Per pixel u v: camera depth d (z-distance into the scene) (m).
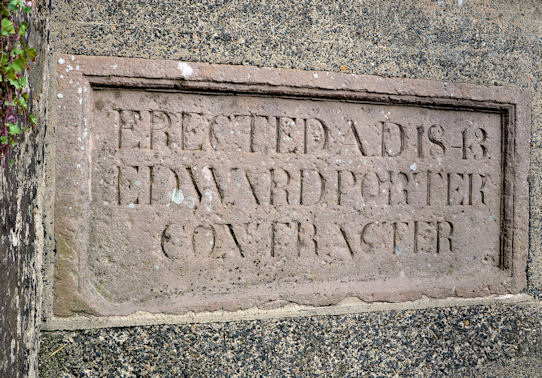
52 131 1.59
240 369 1.65
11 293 1.46
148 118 1.63
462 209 1.77
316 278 1.70
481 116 1.79
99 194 1.62
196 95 1.65
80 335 1.59
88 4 1.60
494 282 1.78
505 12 1.80
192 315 1.64
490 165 1.79
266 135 1.68
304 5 1.69
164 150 1.64
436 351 1.74
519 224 1.80
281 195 1.68
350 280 1.71
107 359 1.60
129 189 1.62
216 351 1.64
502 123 1.80
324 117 1.70
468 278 1.77
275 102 1.68
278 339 1.67
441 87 1.75
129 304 1.62
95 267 1.61
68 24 1.59
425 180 1.75
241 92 1.66
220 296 1.65
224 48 1.65
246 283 1.67
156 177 1.63
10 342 1.46
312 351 1.68
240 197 1.67
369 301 1.71
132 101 1.63
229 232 1.66
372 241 1.72
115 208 1.62
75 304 1.59
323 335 1.69
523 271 1.80
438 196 1.76
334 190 1.71
